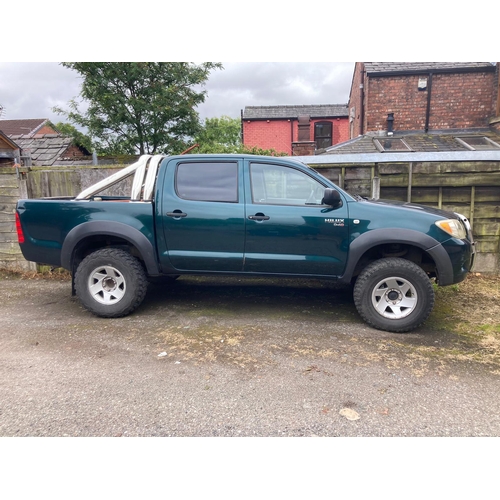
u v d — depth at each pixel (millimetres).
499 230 5910
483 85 10734
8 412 2605
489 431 2420
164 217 4184
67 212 4273
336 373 3127
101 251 4309
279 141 21438
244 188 4156
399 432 2410
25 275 6281
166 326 4133
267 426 2463
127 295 4289
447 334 3969
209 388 2904
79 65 11742
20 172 6254
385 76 11047
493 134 10250
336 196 3840
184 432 2406
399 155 7773
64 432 2402
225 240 4160
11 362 3328
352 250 3988
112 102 12125
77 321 4301
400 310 3996
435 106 11023
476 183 5812
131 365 3270
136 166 4480
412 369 3203
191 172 4242
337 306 4824
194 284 5781
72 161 14070
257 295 5262
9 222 6359
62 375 3105
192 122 13336
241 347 3607
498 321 4316
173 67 12461
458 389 2904
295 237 4062
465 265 3992
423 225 3895
